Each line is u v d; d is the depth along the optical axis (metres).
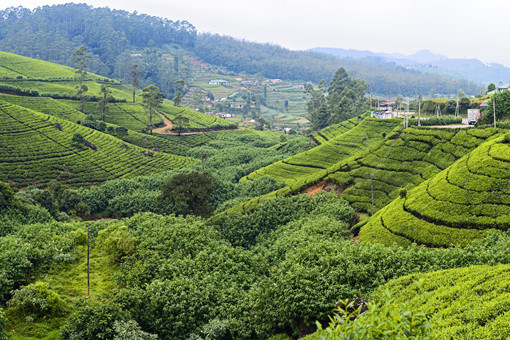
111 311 29.56
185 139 137.75
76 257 40.72
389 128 92.25
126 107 156.12
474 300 22.55
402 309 10.89
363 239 41.91
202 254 40.47
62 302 31.39
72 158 93.94
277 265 39.00
